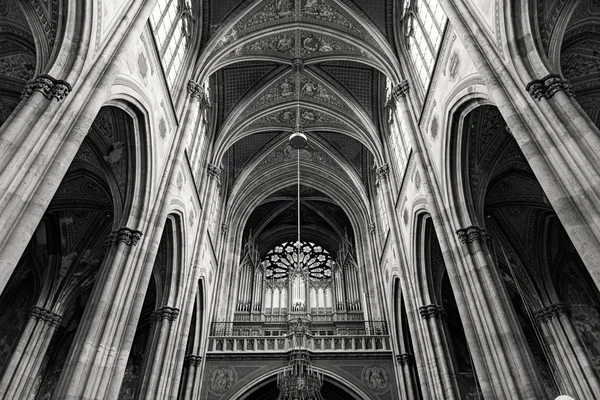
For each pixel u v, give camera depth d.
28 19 10.66
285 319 28.44
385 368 22.70
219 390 21.73
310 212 36.56
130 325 12.29
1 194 7.73
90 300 11.98
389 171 23.94
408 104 19.02
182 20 19.66
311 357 22.94
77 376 10.43
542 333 19.22
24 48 12.75
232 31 21.72
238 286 30.64
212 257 25.42
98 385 10.77
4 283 7.26
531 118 9.35
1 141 8.16
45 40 10.40
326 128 28.25
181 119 18.25
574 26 12.05
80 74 10.08
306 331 24.00
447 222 14.67
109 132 14.52
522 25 10.48
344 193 31.62
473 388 22.69
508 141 15.30
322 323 27.89
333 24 22.53
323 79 25.47
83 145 15.08
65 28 10.34
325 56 24.11
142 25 12.95
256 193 31.95
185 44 20.20
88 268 19.30
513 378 10.91
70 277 19.05
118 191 14.61
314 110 27.42
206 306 23.30
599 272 7.37
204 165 23.77
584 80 14.05
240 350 23.12
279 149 30.91
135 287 13.02
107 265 12.84
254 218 35.66
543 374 21.31
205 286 23.03
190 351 21.69
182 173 18.73
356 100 25.78
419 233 19.16
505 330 11.49
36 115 8.90
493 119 14.64
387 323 24.98
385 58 21.34
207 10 21.31
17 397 16.39
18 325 18.66
